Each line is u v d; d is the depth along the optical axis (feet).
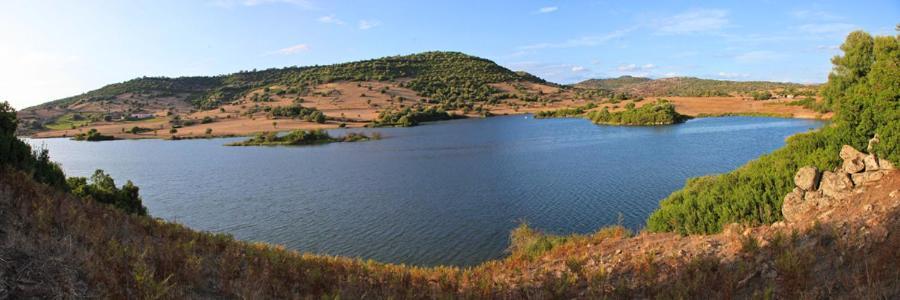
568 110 615.16
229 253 40.06
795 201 42.86
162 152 331.36
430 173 191.72
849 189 39.96
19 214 31.63
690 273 33.04
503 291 37.24
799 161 46.70
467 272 47.88
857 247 28.25
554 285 36.27
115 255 29.99
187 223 119.75
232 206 139.44
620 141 278.46
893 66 43.42
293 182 181.06
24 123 615.16
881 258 24.91
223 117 636.89
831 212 37.91
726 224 45.93
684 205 51.98
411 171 200.13
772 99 528.63
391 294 35.24
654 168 170.09
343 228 108.58
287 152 307.37
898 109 40.40
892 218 29.81
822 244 31.32
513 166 198.49
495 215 113.19
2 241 26.68
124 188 77.97
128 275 28.14
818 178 43.19
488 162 217.36
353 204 135.03
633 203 117.80
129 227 40.32
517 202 126.21
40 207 33.73
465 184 160.45
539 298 34.53
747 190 47.55
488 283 39.45
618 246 49.11
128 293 25.70
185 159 281.74
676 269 35.19
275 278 34.96
